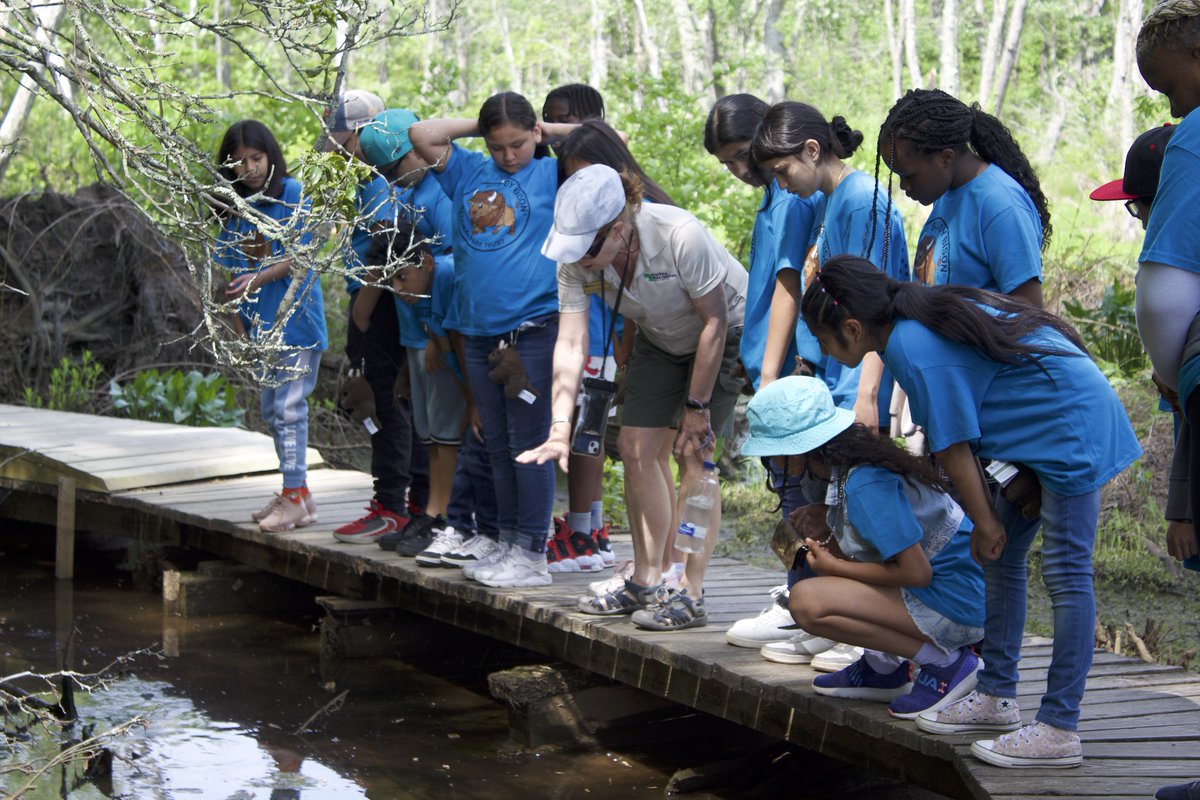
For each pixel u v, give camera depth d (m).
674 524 5.00
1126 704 3.89
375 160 5.31
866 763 3.82
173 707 5.31
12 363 12.05
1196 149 2.72
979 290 3.27
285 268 5.75
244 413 11.34
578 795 4.45
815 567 3.63
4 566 7.92
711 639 4.46
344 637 5.91
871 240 3.90
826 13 31.52
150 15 3.65
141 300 12.30
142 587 7.39
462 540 5.60
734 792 4.48
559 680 4.92
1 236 12.02
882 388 4.01
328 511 6.90
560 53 39.88
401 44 27.03
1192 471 2.78
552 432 4.44
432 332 5.50
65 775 4.42
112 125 3.63
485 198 4.95
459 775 4.62
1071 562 3.22
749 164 4.15
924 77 30.33
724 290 4.30
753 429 3.67
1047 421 3.17
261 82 17.83
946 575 3.56
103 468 7.63
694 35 33.00
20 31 4.03
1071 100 23.62
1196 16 2.71
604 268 4.30
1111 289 9.05
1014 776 3.27
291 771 4.64
